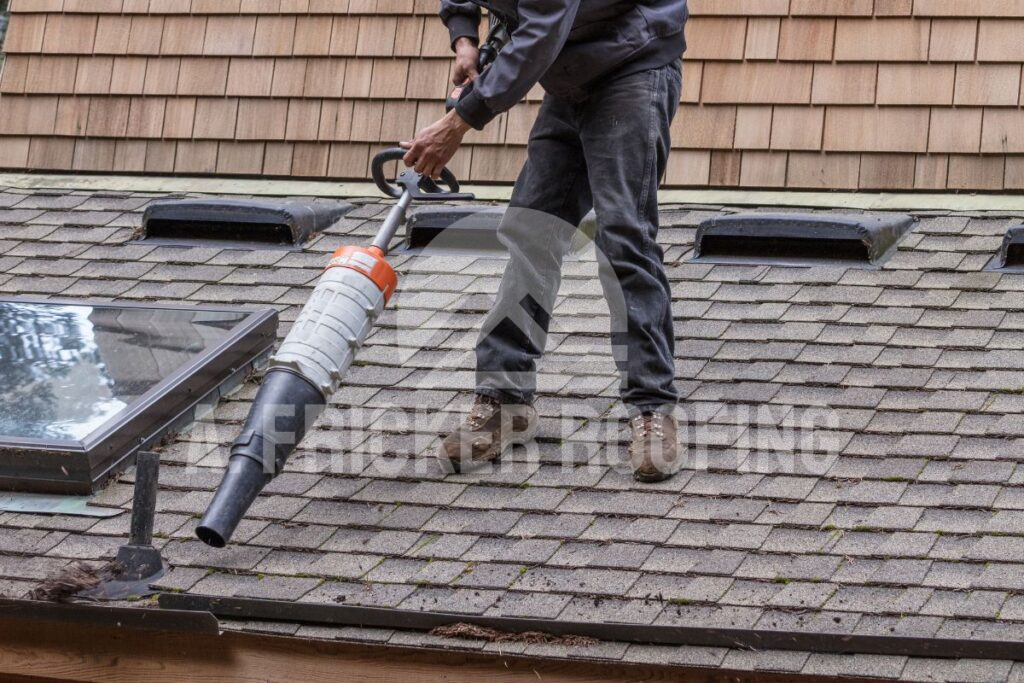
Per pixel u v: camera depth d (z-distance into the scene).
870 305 5.81
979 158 7.02
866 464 4.83
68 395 5.18
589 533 4.56
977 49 7.09
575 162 5.30
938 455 4.84
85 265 6.59
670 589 4.23
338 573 4.42
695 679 4.00
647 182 5.05
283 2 7.92
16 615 4.34
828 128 7.20
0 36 8.49
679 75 5.21
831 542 4.41
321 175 7.73
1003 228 6.33
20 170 8.09
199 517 4.74
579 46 4.97
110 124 8.04
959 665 3.88
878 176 7.10
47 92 8.13
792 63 7.29
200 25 8.01
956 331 5.57
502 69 4.74
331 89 7.79
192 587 4.34
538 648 4.07
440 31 7.71
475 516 4.71
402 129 7.67
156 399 5.13
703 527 4.55
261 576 4.41
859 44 7.23
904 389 5.25
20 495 4.86
